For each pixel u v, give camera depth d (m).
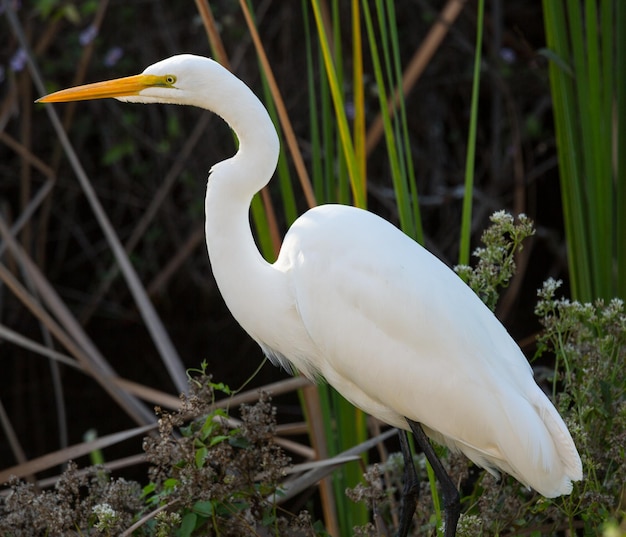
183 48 14.63
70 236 15.70
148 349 14.55
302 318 5.41
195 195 14.73
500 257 5.84
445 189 14.62
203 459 5.17
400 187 5.95
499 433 5.06
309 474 5.91
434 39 8.42
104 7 12.27
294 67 14.16
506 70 13.01
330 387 7.38
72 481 5.33
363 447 6.23
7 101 12.48
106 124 14.84
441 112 14.77
